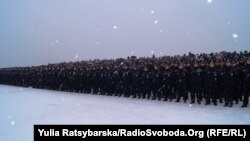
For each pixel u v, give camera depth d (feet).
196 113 47.88
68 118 44.78
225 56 57.98
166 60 68.74
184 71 62.18
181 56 68.33
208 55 62.18
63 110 53.98
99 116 46.14
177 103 61.98
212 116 44.73
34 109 55.83
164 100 66.80
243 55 57.16
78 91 97.09
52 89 110.73
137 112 49.85
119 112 50.26
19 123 41.42
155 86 68.85
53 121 42.45
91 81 91.56
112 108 55.77
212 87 57.52
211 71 57.67
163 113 48.29
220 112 48.75
